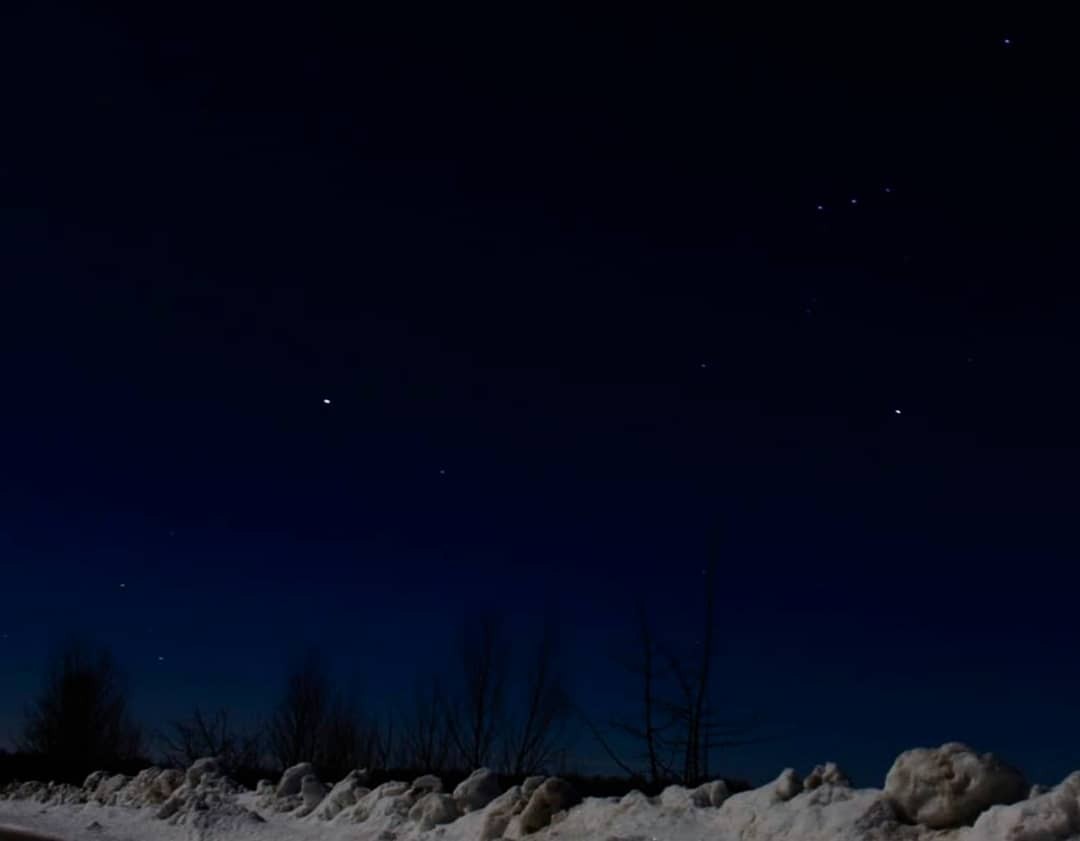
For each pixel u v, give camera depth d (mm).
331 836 11469
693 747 16625
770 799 8172
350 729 21594
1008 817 6258
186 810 13773
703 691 16781
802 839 7270
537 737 19297
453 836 10109
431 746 20094
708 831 8203
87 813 15797
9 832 13906
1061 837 6023
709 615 16953
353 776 13180
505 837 9375
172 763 22375
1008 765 6887
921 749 7211
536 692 19500
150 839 13109
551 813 9461
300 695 21906
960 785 6871
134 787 16469
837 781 8297
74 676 27344
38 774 23578
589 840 8656
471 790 10836
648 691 16984
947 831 6797
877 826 7008
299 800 13711
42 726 27031
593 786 16844
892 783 7191
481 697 19688
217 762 15539
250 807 13914
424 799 11023
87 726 27000
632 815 8805
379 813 11555
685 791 9172
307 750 21531
